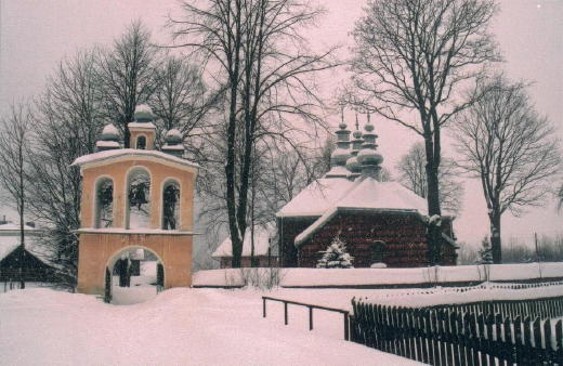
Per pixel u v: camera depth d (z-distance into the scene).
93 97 42.31
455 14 35.69
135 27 43.47
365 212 37.91
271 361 10.15
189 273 27.55
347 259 33.53
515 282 33.03
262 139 34.44
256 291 26.91
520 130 50.41
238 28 34.28
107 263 26.95
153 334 13.68
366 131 45.16
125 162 28.00
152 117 31.31
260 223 55.12
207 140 40.59
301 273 29.30
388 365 10.23
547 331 8.62
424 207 42.06
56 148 41.38
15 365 9.97
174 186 39.22
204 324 15.17
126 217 27.89
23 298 23.80
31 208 42.53
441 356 10.51
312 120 33.94
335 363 10.19
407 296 14.65
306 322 17.47
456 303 16.20
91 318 18.08
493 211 50.69
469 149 51.97
